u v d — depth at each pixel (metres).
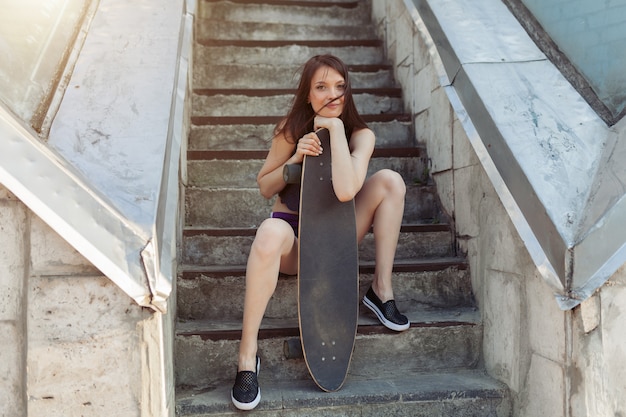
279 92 3.79
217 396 2.14
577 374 1.85
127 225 1.58
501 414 2.22
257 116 3.53
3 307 1.60
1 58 1.96
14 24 2.18
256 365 2.15
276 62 4.28
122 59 2.31
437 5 3.04
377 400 2.13
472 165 2.66
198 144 3.45
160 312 1.63
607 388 1.82
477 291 2.59
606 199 1.85
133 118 1.98
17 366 1.62
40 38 2.25
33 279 1.60
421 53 3.40
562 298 1.84
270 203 3.02
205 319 2.49
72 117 1.96
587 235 1.80
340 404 2.11
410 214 3.14
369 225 2.45
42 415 1.60
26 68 2.05
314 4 4.84
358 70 4.12
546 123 2.25
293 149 2.36
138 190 1.71
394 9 4.05
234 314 2.51
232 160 3.21
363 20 4.87
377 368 2.38
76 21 2.55
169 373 1.88
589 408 1.82
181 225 2.72
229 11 4.71
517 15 2.91
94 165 1.77
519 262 2.18
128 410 1.63
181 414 2.06
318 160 2.17
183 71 2.42
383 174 2.39
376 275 2.42
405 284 2.65
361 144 2.28
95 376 1.62
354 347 2.36
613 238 1.77
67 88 2.10
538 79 2.49
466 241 2.74
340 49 4.37
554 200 1.95
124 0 2.77
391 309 2.37
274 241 2.08
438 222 3.08
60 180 1.57
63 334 1.61
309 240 2.13
